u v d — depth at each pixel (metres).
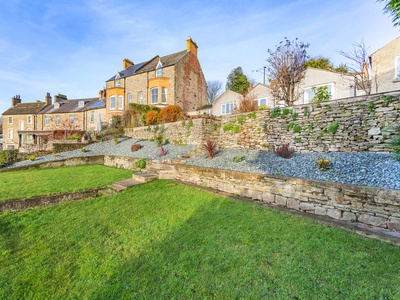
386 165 4.46
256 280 2.29
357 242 2.91
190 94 24.19
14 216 4.38
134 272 2.53
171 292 2.18
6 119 33.75
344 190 3.80
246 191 5.47
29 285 2.37
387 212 3.33
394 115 5.25
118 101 24.89
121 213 4.52
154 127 13.95
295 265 2.50
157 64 22.72
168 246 3.09
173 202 5.11
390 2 4.75
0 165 11.82
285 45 9.30
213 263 2.62
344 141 6.08
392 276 2.23
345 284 2.15
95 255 2.93
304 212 4.30
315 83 13.12
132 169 10.17
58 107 32.59
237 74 33.00
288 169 5.58
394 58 11.14
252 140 8.66
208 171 6.53
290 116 7.44
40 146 17.62
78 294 2.21
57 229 3.79
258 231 3.39
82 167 11.20
